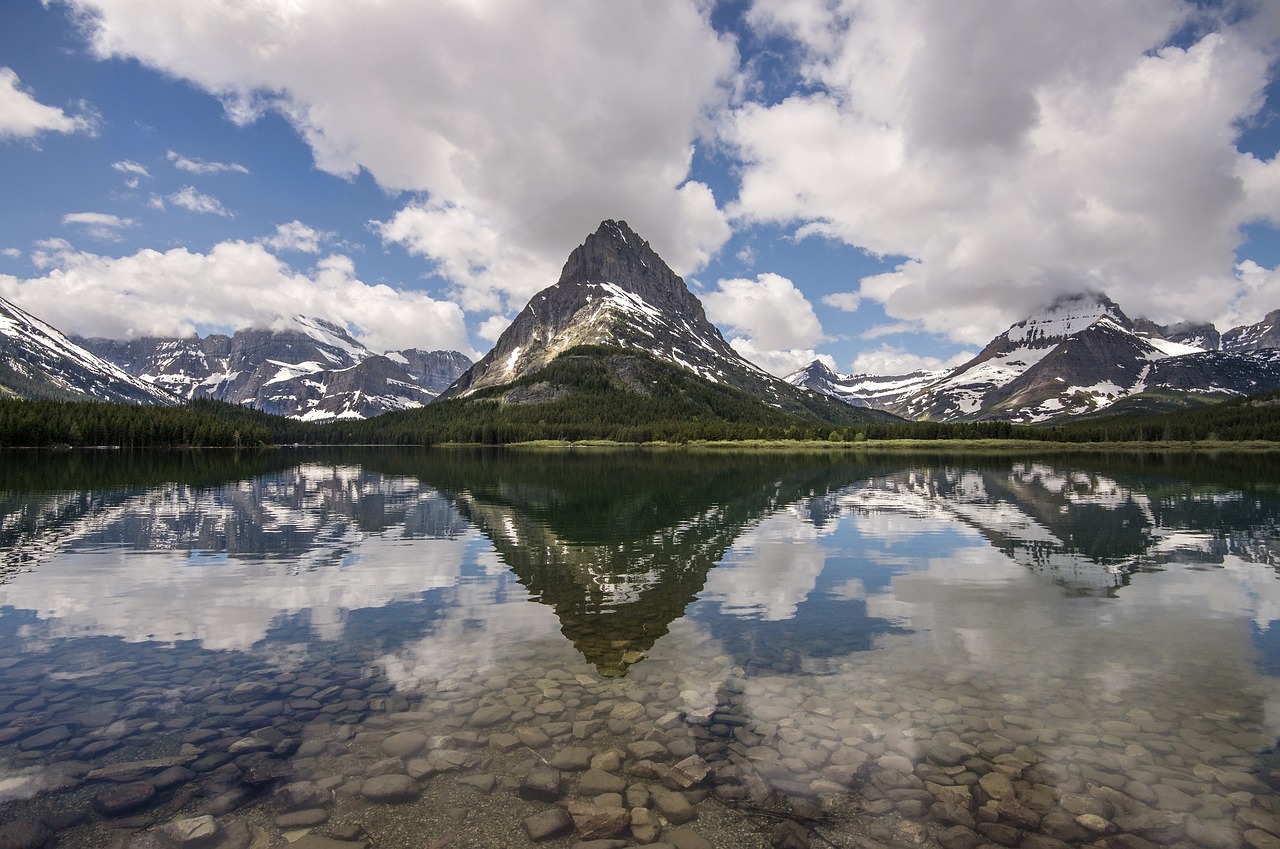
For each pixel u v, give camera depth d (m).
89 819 9.24
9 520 41.50
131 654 16.33
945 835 9.08
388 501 54.50
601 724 12.43
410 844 8.83
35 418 162.62
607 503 53.25
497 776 10.54
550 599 22.00
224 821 9.26
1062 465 116.31
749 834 9.11
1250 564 28.19
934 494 60.62
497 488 67.94
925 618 19.77
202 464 111.19
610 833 9.12
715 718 12.72
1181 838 8.97
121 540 34.16
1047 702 13.57
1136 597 22.41
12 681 14.45
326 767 10.78
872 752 11.41
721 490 65.44
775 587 23.89
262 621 19.30
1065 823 9.30
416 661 15.84
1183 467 106.44
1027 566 27.73
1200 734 12.07
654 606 21.12
